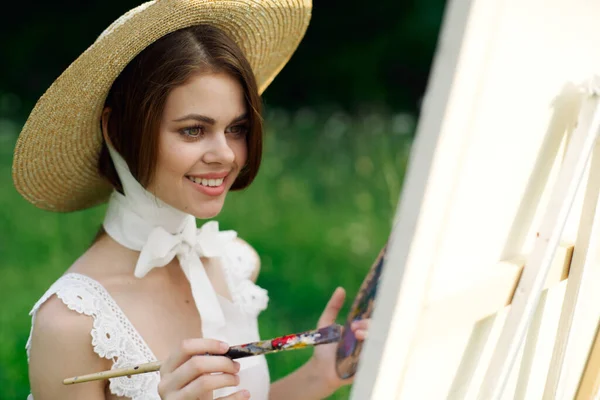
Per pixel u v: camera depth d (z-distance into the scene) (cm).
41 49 841
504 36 96
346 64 848
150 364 140
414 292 95
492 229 115
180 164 151
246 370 177
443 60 89
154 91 148
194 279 170
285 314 372
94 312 155
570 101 123
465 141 95
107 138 161
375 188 538
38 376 157
